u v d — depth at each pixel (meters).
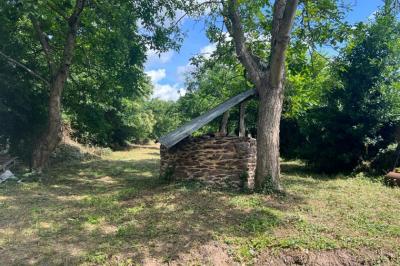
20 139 17.34
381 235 7.51
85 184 13.27
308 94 17.50
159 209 9.23
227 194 10.77
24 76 15.93
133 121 35.69
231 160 12.08
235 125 21.53
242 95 12.66
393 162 14.67
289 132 21.28
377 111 15.37
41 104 16.86
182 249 6.78
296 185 12.83
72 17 13.77
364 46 15.86
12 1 12.04
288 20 9.94
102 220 8.49
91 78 17.84
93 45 15.65
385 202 10.15
